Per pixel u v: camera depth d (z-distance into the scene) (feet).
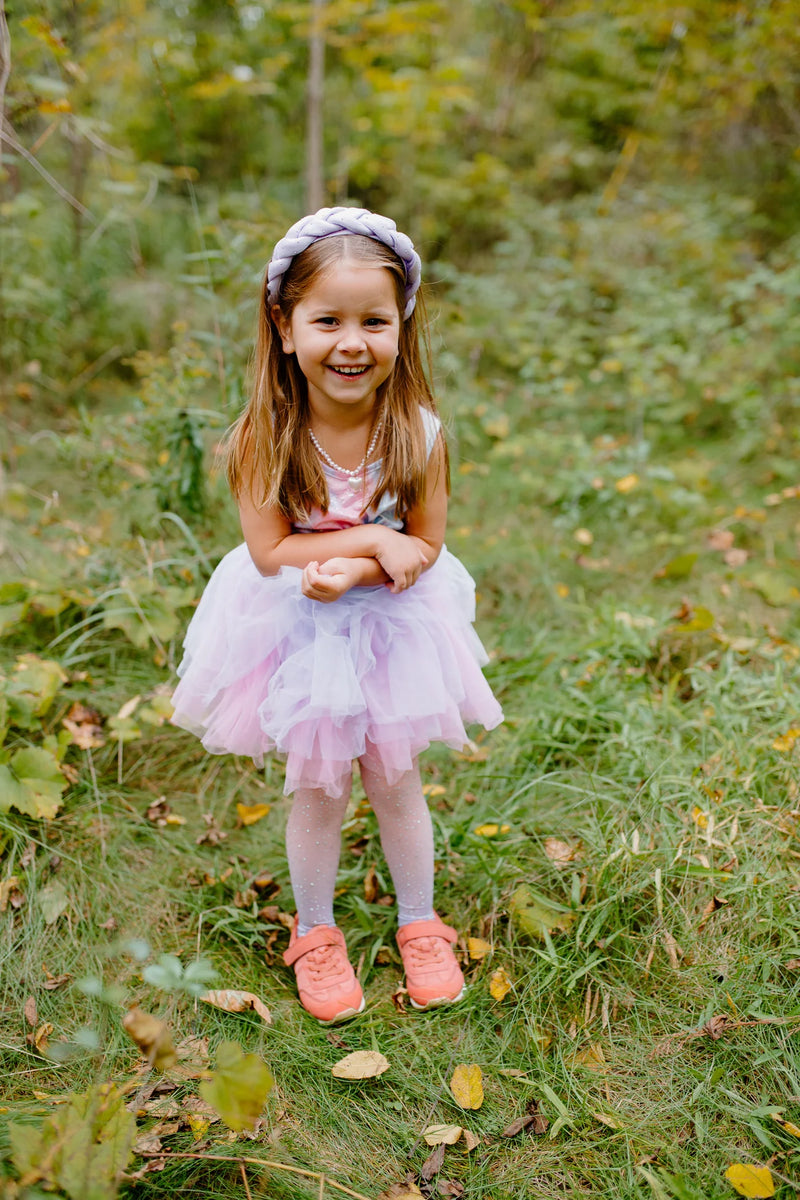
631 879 6.25
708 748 7.46
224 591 5.69
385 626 5.39
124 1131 4.28
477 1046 5.59
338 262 4.77
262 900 6.72
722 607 9.96
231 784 7.79
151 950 6.19
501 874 6.54
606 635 8.93
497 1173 4.87
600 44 19.90
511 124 21.50
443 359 13.61
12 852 6.51
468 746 8.06
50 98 9.96
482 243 20.07
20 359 13.00
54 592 8.79
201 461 9.24
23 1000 5.76
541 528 11.59
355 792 7.56
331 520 5.41
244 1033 5.61
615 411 14.93
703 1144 4.94
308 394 5.33
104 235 14.76
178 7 18.12
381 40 18.72
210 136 20.31
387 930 6.45
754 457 13.21
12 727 7.66
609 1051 5.47
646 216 17.97
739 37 17.83
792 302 13.83
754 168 20.48
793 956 5.72
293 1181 4.72
